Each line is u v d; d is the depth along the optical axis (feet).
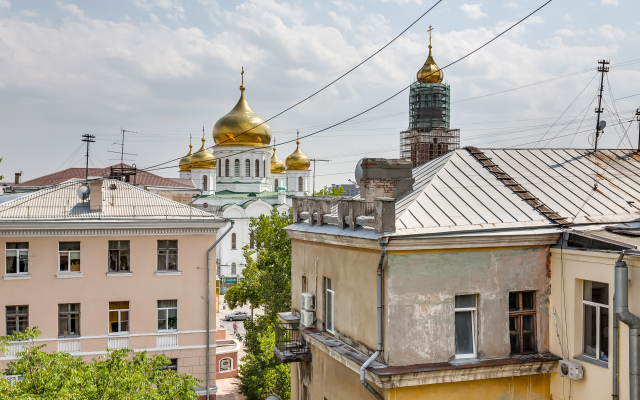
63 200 100.63
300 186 363.15
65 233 95.50
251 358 126.21
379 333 46.96
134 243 98.89
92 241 97.09
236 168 341.41
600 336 46.37
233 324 233.35
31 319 94.32
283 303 145.69
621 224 52.49
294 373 75.87
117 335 98.07
